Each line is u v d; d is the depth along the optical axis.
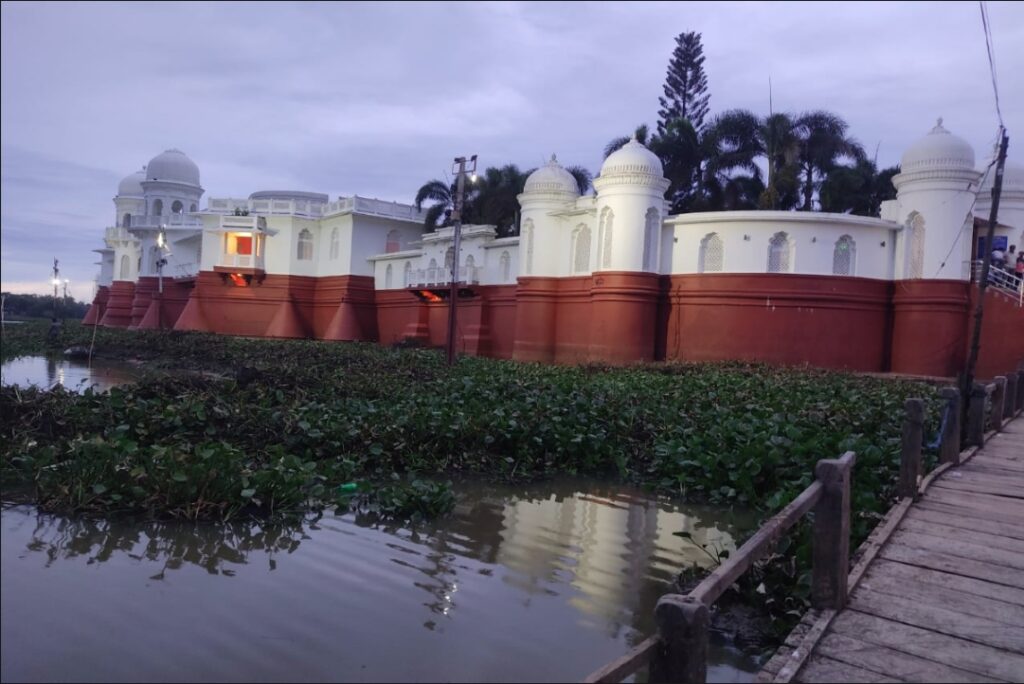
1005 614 4.79
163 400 11.52
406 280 38.00
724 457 9.05
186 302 47.66
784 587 5.64
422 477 9.80
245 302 43.00
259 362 24.31
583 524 7.98
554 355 28.53
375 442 10.27
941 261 22.81
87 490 7.49
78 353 31.09
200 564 6.26
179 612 5.28
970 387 10.77
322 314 42.53
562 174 28.91
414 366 20.20
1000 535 6.41
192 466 7.62
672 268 25.77
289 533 7.19
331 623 5.20
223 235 42.38
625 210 25.55
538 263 28.69
